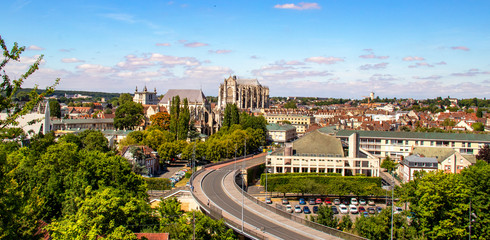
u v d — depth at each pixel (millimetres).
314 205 153875
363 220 106875
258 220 105125
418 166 175625
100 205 74938
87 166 119312
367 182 166625
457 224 95188
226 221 102000
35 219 54875
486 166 107125
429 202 95500
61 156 132625
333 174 179000
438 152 190375
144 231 99125
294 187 157000
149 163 198125
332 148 197875
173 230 91938
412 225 105125
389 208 107500
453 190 96312
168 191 149125
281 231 95250
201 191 142000
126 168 123125
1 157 44469
